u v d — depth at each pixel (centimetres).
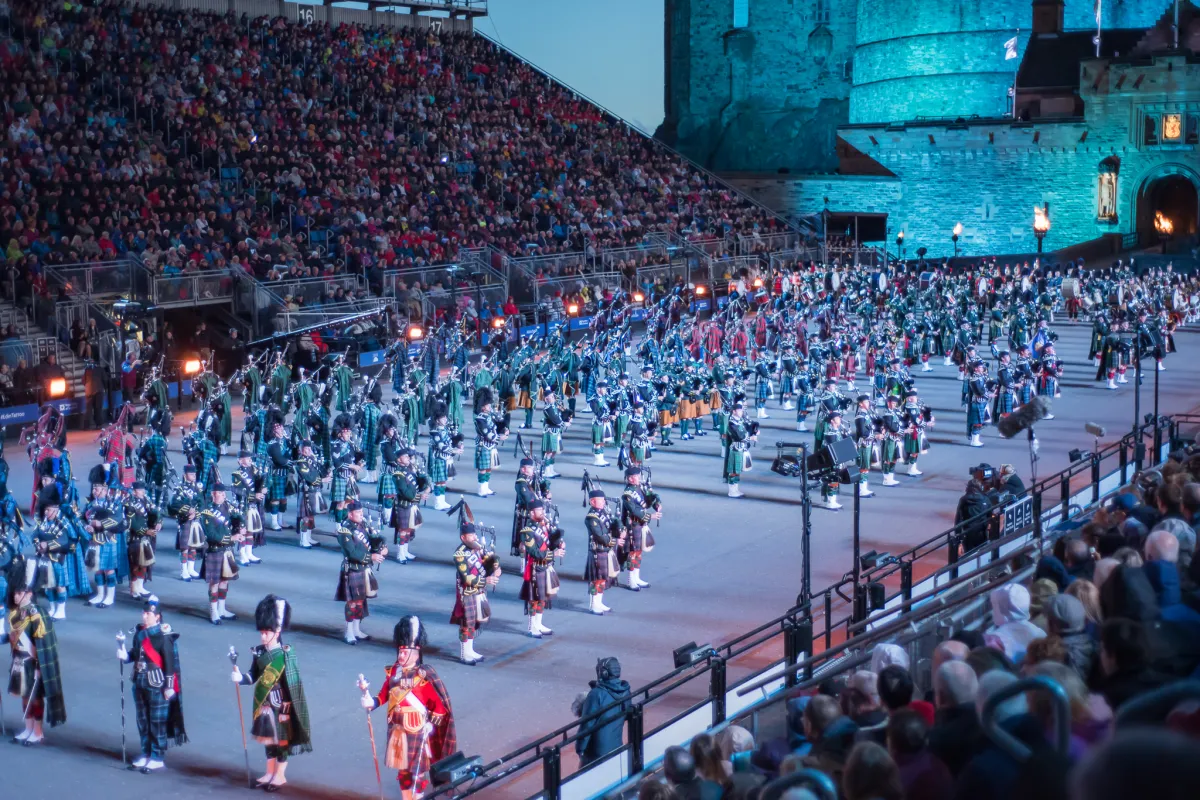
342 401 4206
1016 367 4138
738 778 884
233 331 4741
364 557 2186
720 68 11150
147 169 5359
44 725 1867
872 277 6850
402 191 6278
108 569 2408
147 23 6366
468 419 4300
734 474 3225
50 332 4478
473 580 2080
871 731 848
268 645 1638
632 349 5375
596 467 3591
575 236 6769
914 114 10031
